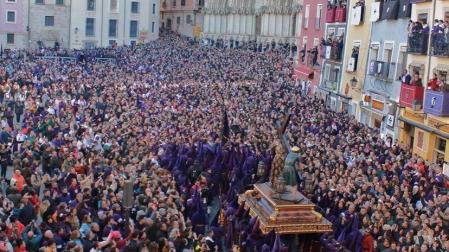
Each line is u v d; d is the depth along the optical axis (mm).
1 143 28562
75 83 50094
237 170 27500
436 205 22594
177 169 27422
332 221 22094
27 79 51188
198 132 33375
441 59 34750
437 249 18875
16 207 18906
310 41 62469
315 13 61031
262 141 32031
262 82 63781
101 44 106188
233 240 22250
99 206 20531
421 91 36250
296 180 22375
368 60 46125
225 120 30953
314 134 35062
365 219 21266
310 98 52469
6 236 15961
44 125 32281
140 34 110188
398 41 41094
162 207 20391
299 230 21016
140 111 40156
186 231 19141
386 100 41812
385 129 41750
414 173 26906
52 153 25312
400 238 19734
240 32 117625
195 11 132000
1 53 79562
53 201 19641
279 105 45594
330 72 54406
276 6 106375
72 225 17531
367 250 20438
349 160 29547
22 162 23344
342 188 23922
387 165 27859
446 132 33375
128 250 16875
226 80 64000
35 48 96000
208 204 26562
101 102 42094
